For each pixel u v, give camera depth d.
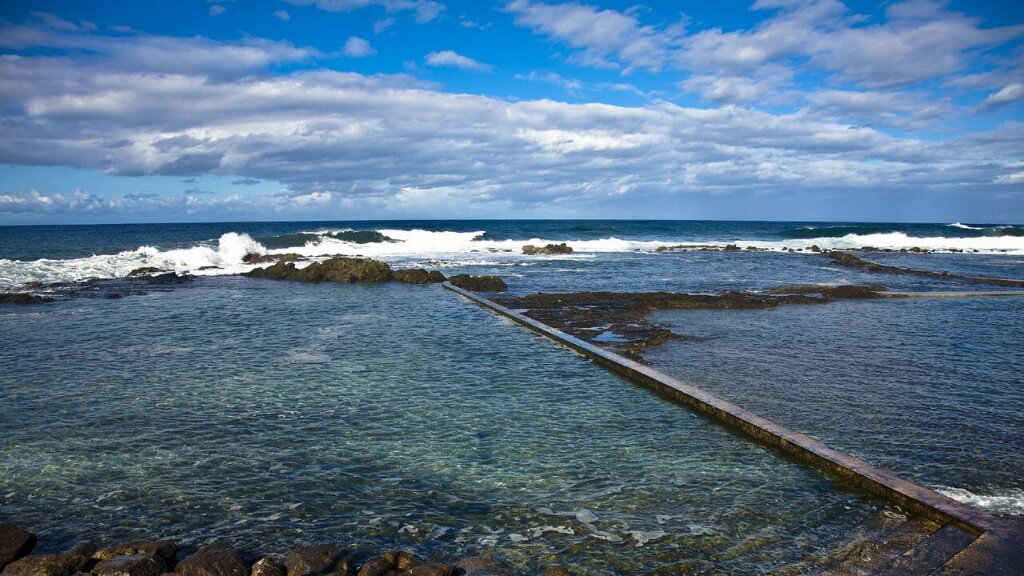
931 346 15.53
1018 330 17.84
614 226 118.19
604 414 10.18
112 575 5.24
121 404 10.58
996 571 5.44
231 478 7.64
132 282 30.62
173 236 69.06
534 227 109.25
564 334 16.41
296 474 7.75
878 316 20.39
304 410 10.28
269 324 18.66
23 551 5.87
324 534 6.32
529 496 7.16
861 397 10.98
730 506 6.94
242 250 42.97
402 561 5.68
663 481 7.59
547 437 9.09
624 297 23.92
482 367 13.31
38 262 35.75
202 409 10.33
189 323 18.80
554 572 5.53
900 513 6.77
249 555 5.92
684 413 10.27
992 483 7.39
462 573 5.50
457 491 7.29
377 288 29.11
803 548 6.04
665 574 5.59
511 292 26.92
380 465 8.02
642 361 13.68
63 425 9.53
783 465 8.12
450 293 26.98
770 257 49.53
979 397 11.00
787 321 19.39
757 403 10.60
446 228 104.75
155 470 7.88
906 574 5.48
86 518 6.66
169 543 5.89
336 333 17.19
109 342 15.91
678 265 41.38
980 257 51.34
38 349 15.03
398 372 12.83
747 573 5.61
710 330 17.72
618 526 6.47
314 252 49.94
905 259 49.19
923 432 9.16
